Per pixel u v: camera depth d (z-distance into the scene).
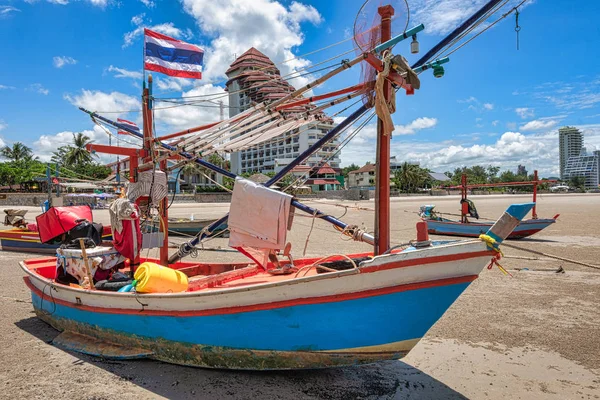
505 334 6.30
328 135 5.98
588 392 4.54
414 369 5.14
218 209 38.09
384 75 4.79
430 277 4.07
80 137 62.69
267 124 6.52
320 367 4.41
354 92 5.36
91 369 5.04
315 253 13.96
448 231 17.98
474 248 3.97
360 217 27.81
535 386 4.69
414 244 4.71
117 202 6.12
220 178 61.81
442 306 4.21
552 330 6.45
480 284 9.28
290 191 6.59
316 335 4.27
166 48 7.64
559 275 10.13
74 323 5.90
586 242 16.19
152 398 4.34
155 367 5.05
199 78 8.09
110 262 6.34
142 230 7.15
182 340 4.80
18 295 8.66
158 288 5.09
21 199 44.59
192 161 6.78
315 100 5.68
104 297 5.26
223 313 4.47
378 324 4.20
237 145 6.99
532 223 16.45
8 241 14.59
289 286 4.15
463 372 5.06
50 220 6.61
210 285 5.78
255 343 4.46
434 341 6.07
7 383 4.71
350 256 5.92
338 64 5.27
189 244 6.98
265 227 5.07
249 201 5.18
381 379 4.85
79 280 6.18
